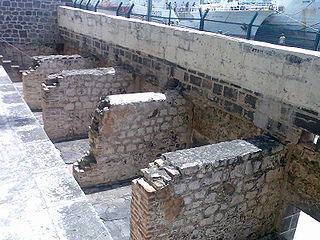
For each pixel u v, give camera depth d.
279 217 6.30
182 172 4.75
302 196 5.76
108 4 20.31
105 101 7.49
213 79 7.40
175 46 8.51
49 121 9.82
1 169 2.71
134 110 7.50
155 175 4.81
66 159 8.97
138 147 7.96
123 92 10.78
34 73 12.50
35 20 16.72
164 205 4.80
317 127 5.21
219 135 7.71
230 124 7.33
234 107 6.92
